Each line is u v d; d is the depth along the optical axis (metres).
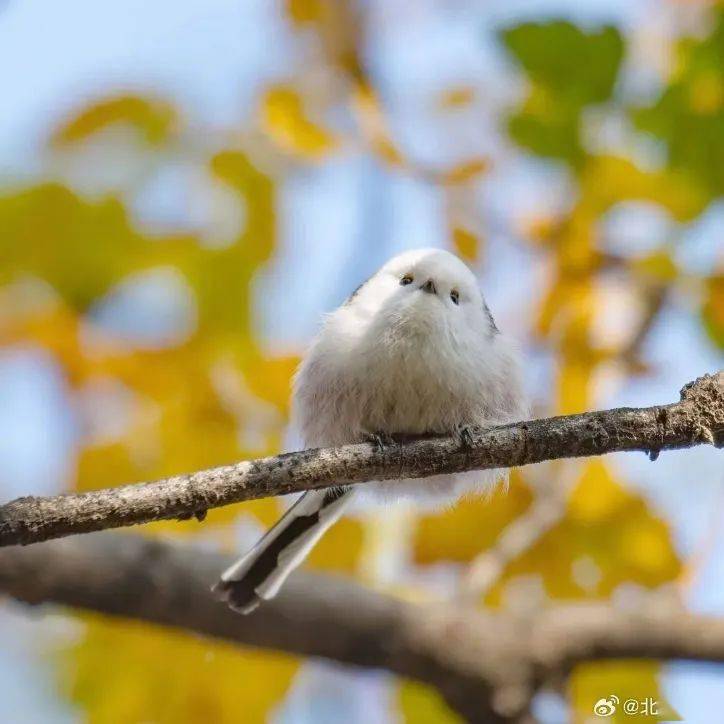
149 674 11.20
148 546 10.55
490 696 10.66
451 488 10.07
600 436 7.71
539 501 11.12
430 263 9.92
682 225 10.30
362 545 11.42
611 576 10.98
